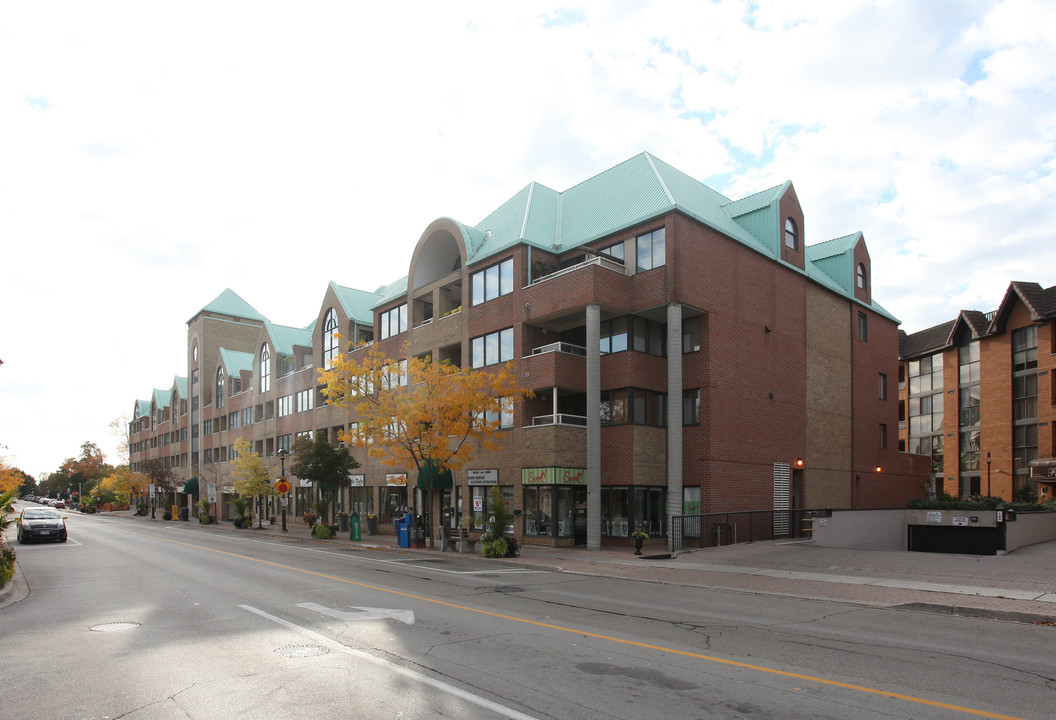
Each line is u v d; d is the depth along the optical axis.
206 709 6.38
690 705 6.44
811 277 32.94
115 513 93.94
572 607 12.18
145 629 10.30
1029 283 41.72
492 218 34.41
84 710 6.41
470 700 6.57
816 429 32.34
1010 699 6.67
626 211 28.33
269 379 53.81
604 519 26.52
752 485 27.94
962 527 20.61
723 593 14.43
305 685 7.11
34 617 11.56
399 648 8.77
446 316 32.72
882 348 38.91
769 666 7.90
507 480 27.48
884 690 6.95
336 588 14.57
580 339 29.19
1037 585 13.82
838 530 22.47
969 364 49.31
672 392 25.19
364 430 25.28
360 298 44.53
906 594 13.34
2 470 60.00
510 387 24.94
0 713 6.36
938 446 54.31
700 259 26.70
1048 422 39.62
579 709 6.31
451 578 16.55
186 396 75.88
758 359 29.20
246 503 47.28
